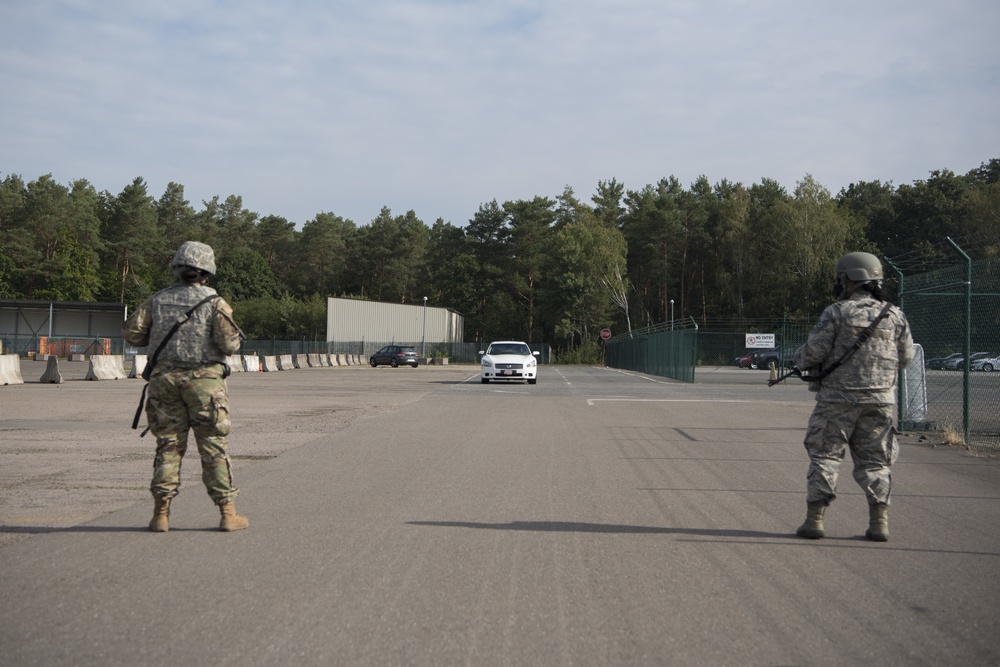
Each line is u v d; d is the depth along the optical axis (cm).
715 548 556
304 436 1211
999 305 1242
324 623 400
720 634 390
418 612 418
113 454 998
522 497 734
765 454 1034
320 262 11738
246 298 10725
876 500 579
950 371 1516
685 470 899
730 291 8581
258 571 490
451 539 575
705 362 6312
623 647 372
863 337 571
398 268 11269
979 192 6988
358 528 607
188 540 568
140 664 348
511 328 9775
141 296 9406
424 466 917
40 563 506
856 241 7369
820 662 357
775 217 7581
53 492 752
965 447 1141
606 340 7081
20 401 1817
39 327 7025
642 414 1617
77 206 9381
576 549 550
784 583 475
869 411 577
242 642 374
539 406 1819
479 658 358
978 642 382
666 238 9438
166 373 575
